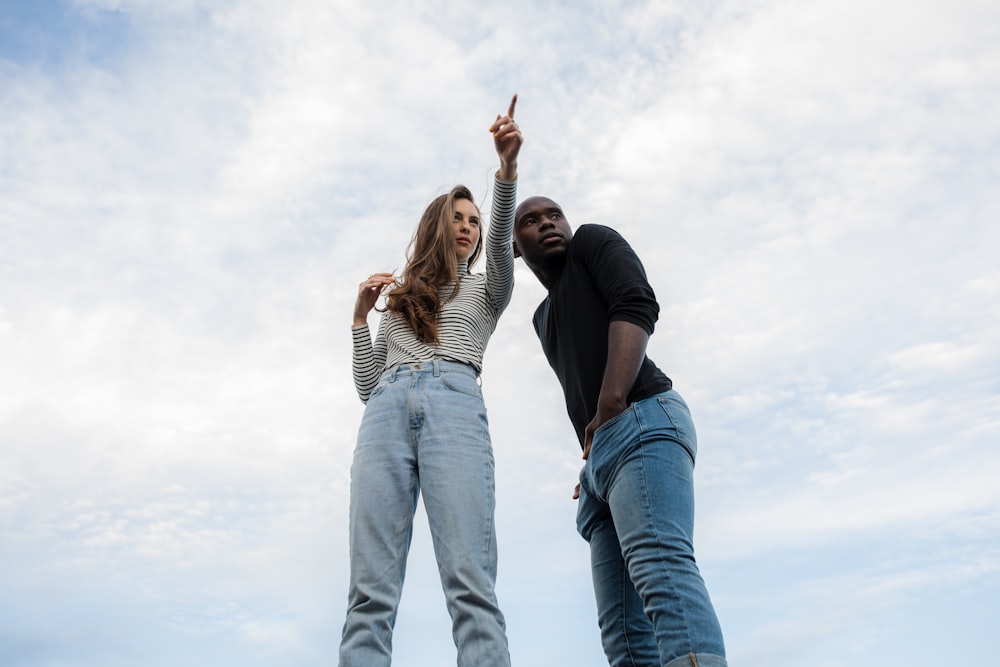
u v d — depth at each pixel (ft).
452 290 10.62
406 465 9.32
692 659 7.64
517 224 11.23
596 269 9.93
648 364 9.57
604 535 9.89
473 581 8.59
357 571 8.84
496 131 10.32
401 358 10.01
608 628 9.61
